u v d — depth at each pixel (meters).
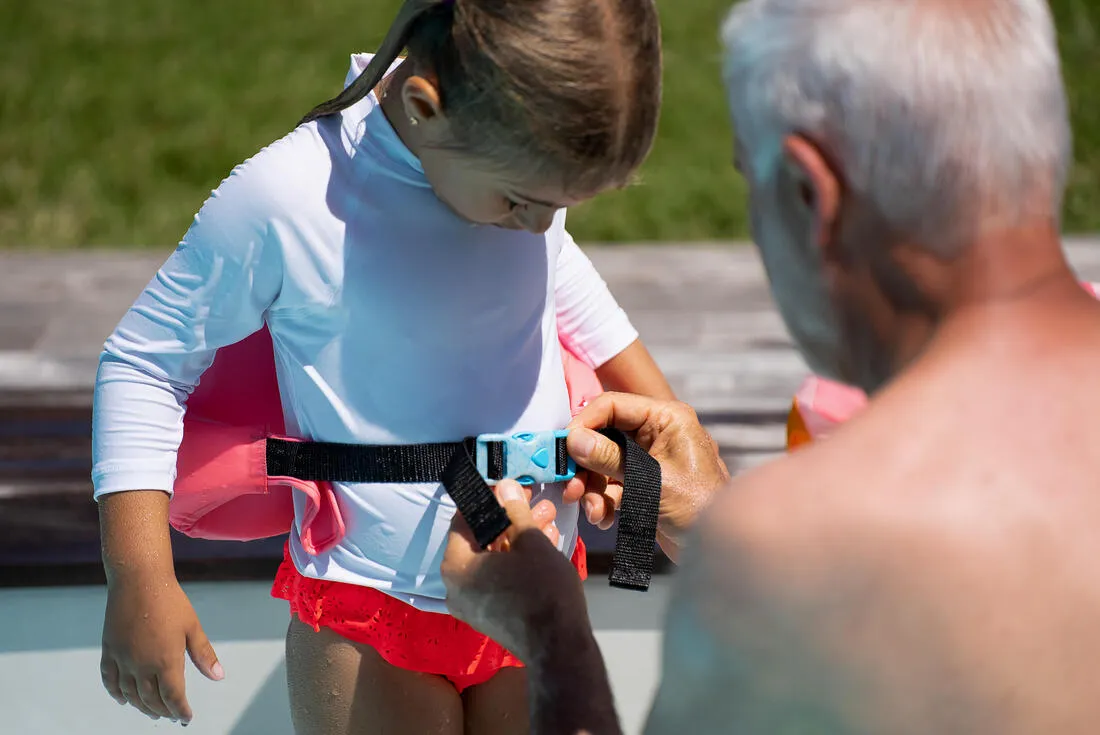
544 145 1.47
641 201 4.77
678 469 1.82
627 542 1.71
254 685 2.44
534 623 1.43
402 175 1.64
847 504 1.00
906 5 1.08
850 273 1.10
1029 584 0.96
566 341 2.03
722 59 1.20
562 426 1.82
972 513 0.98
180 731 2.34
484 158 1.51
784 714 1.02
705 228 4.62
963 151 1.03
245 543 2.63
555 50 1.45
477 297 1.69
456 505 1.61
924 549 0.97
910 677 0.97
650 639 2.53
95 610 2.57
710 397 2.84
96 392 1.72
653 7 1.53
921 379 1.04
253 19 6.04
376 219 1.64
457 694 1.84
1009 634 0.96
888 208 1.06
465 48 1.48
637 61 1.49
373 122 1.65
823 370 1.22
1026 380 1.02
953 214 1.04
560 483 1.79
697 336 3.07
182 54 5.75
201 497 1.79
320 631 1.80
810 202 1.12
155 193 4.85
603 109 1.46
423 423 1.71
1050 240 1.06
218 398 1.82
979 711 0.96
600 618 2.58
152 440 1.70
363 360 1.69
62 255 3.49
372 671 1.77
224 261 1.64
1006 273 1.05
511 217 1.59
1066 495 0.98
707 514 1.07
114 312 3.11
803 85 1.10
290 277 1.64
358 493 1.72
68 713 2.35
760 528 1.02
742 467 2.71
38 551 2.62
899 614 0.97
